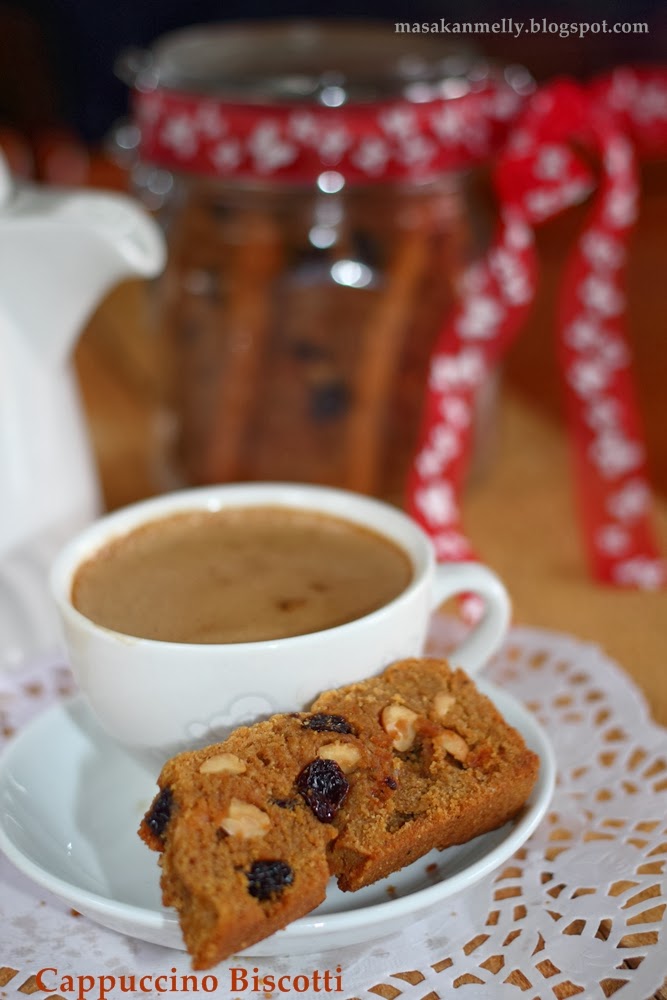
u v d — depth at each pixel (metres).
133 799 0.42
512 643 0.49
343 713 0.40
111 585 0.43
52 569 0.43
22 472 0.48
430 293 0.55
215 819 0.37
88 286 0.47
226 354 0.54
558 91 0.52
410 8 1.18
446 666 0.42
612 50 1.05
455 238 0.55
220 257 0.54
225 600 0.42
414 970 0.38
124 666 0.40
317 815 0.38
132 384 0.69
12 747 0.42
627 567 0.54
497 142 0.55
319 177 0.52
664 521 0.58
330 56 0.56
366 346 0.54
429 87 0.52
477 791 0.39
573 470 0.62
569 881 0.40
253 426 0.55
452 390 0.55
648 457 0.62
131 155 0.59
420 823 0.38
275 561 0.44
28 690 0.47
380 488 0.57
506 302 0.54
